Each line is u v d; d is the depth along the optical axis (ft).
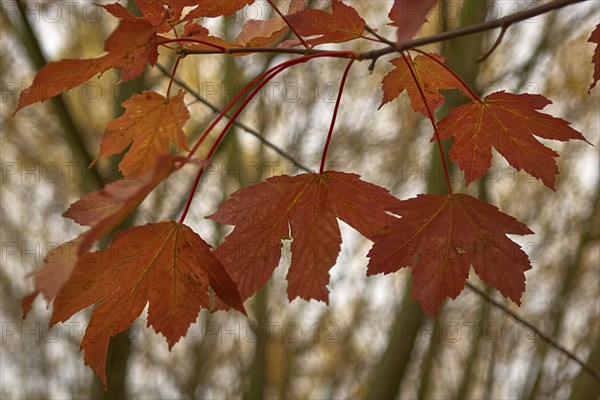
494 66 16.63
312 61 20.85
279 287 24.98
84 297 3.95
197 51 4.58
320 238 4.50
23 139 19.65
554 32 15.70
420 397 26.30
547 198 25.94
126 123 4.64
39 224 22.90
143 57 4.14
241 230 4.45
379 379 12.97
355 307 28.09
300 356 28.84
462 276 4.45
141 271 4.10
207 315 26.27
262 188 4.53
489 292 26.37
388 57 19.63
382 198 4.54
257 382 19.56
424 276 4.46
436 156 11.27
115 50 3.81
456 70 10.61
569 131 4.80
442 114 10.48
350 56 4.04
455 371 30.73
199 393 28.25
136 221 12.86
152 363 26.96
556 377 27.53
